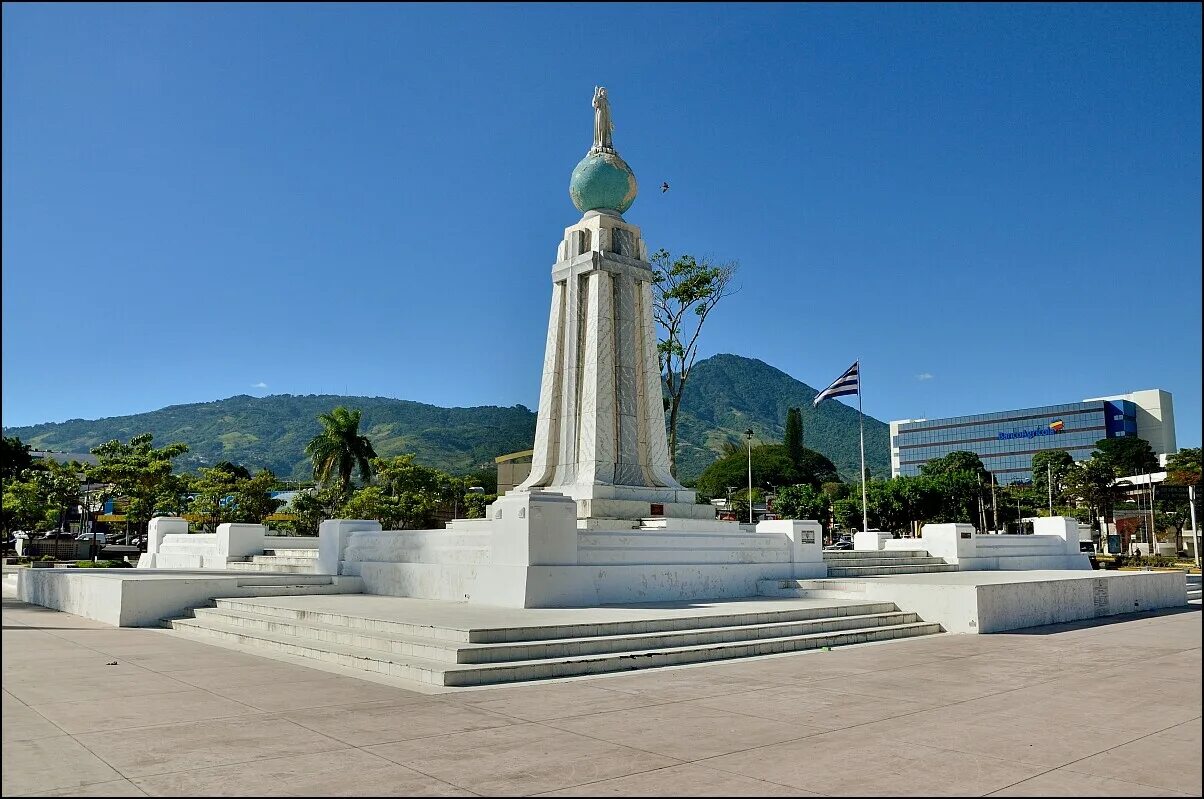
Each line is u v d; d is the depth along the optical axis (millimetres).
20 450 38188
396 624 16453
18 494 59375
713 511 29594
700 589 23688
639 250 30406
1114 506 97750
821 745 9602
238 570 32188
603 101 31172
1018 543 35062
